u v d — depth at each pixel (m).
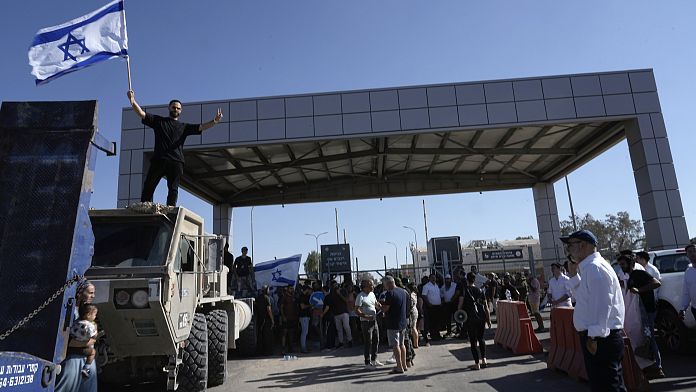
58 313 4.13
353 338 15.48
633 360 6.47
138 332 5.98
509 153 21.00
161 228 6.52
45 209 4.40
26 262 4.24
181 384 7.04
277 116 17.45
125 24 7.34
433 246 23.12
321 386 8.38
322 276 20.33
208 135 17.27
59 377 4.67
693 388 6.43
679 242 15.98
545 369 8.64
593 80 17.48
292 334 14.15
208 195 24.98
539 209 26.28
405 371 9.36
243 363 11.76
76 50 6.79
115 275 5.91
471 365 9.46
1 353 3.22
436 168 25.52
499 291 19.58
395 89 17.64
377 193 26.91
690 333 8.63
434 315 14.50
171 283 6.08
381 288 17.62
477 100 17.45
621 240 62.62
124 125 17.20
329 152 21.31
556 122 17.20
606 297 4.18
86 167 4.59
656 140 16.84
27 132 4.62
